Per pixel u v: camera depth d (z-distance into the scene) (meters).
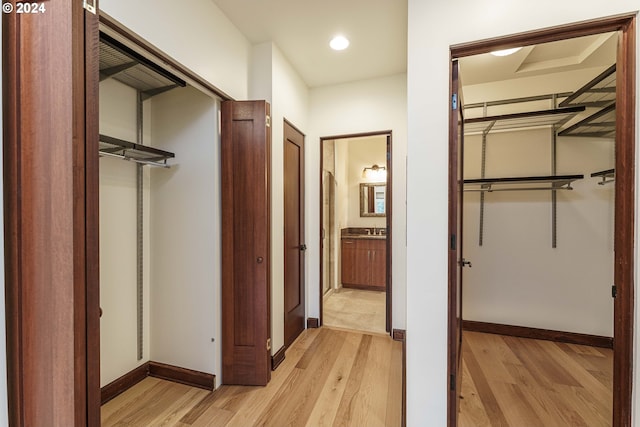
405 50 2.50
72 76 0.65
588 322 2.63
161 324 2.22
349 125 3.08
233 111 2.08
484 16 1.39
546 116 2.41
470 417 1.72
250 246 2.09
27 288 0.68
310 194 3.20
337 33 2.27
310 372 2.27
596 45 2.27
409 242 1.52
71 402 0.67
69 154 0.65
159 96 2.22
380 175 5.01
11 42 0.67
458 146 1.58
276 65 2.43
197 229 2.12
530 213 2.79
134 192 2.14
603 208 2.58
